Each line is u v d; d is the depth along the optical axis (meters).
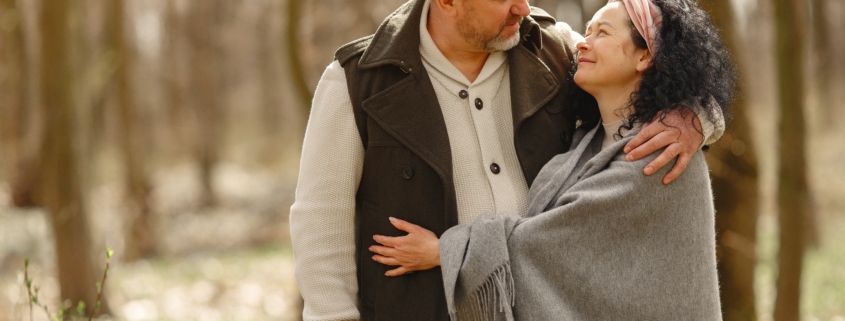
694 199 1.90
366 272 2.15
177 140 20.98
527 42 2.20
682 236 1.88
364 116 2.06
